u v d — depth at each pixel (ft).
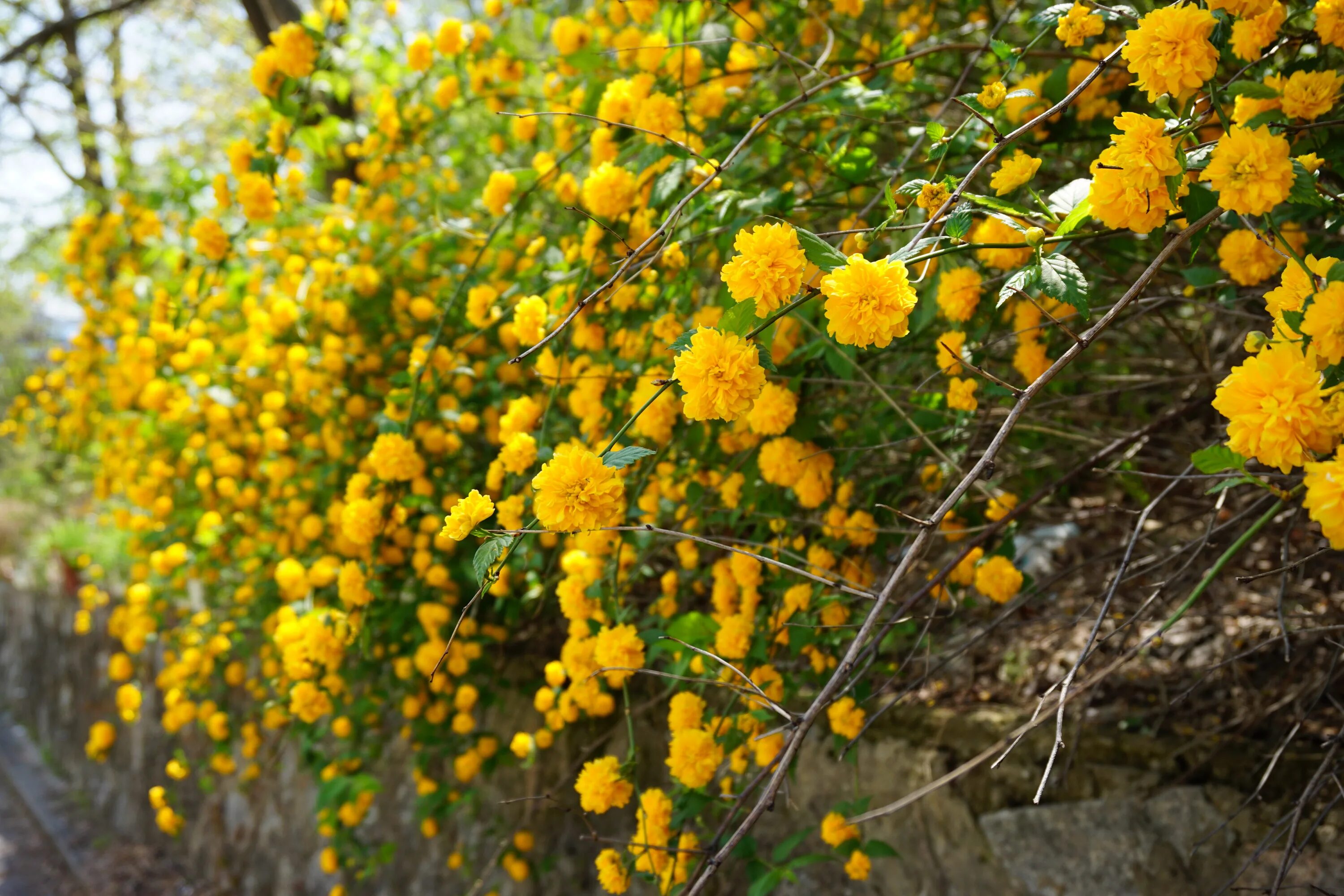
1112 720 2.88
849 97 2.64
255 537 4.86
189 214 4.72
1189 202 1.88
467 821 4.63
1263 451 1.44
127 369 5.17
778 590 2.66
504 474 3.00
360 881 4.97
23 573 12.98
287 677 4.36
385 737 4.60
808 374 2.76
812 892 3.26
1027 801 2.85
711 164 2.59
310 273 4.62
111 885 7.26
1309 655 2.75
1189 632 3.07
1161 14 1.70
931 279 2.50
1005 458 3.11
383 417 3.36
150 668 7.88
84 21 8.55
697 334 1.69
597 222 2.61
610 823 3.92
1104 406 3.39
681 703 2.56
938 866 2.99
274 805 6.15
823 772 3.25
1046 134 2.64
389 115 4.40
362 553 3.93
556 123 3.92
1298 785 2.52
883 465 2.98
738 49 3.09
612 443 1.79
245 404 4.82
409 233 4.44
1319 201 1.73
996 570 2.46
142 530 5.50
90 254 5.65
